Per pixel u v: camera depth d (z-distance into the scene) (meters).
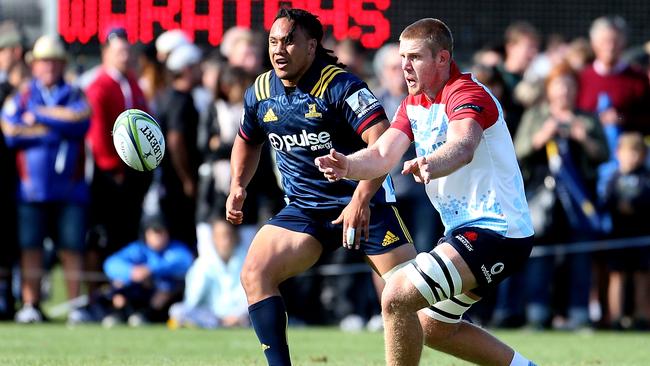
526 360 20.33
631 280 39.12
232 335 34.56
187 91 39.03
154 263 38.56
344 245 20.25
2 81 39.84
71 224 37.97
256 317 20.25
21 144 37.41
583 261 38.03
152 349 29.94
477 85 18.92
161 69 41.00
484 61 41.81
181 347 30.62
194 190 39.12
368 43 42.41
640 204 38.28
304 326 38.81
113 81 38.66
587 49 42.88
